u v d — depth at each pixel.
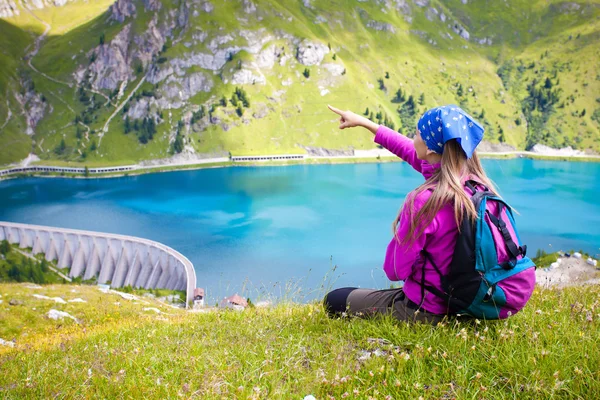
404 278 5.17
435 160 5.00
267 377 5.03
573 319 6.11
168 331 8.30
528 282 4.75
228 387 4.93
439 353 5.04
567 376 4.40
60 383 5.46
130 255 172.50
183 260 149.75
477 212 4.54
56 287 40.66
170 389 4.97
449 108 4.71
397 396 4.36
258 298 9.24
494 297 4.70
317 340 6.04
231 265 174.12
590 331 5.42
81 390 5.22
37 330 27.91
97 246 179.25
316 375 4.88
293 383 4.92
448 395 4.40
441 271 4.93
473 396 4.10
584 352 4.84
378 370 4.79
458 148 4.68
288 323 6.97
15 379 5.98
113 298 37.81
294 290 8.73
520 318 6.03
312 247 192.75
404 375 4.71
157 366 5.75
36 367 6.43
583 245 194.25
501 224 4.62
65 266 189.25
